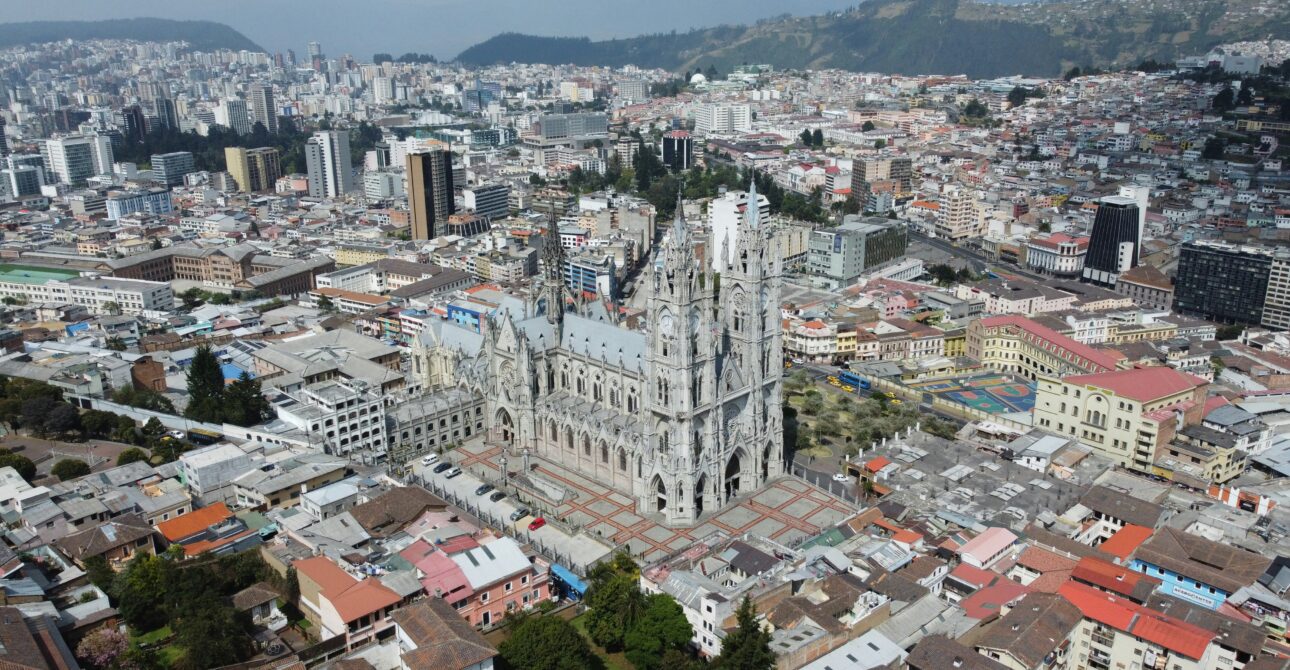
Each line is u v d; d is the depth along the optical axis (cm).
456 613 16075
